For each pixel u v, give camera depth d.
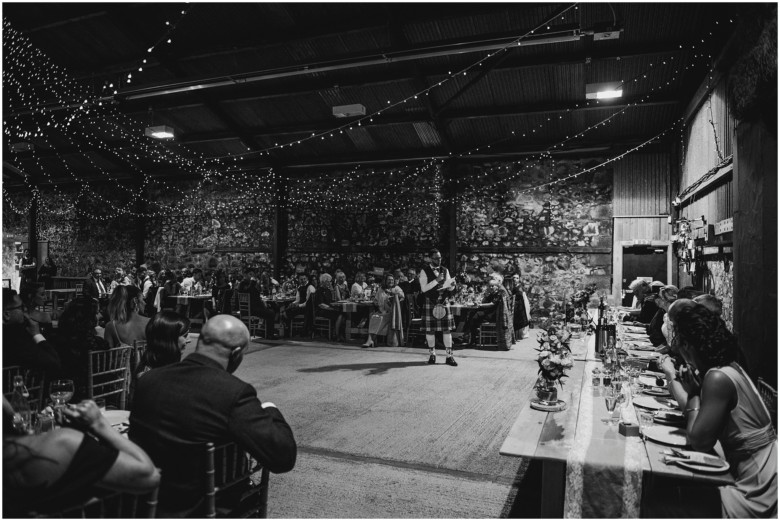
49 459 1.39
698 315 2.34
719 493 2.05
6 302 3.34
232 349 2.07
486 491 3.26
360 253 13.11
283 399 5.60
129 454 1.52
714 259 7.12
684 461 2.04
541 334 2.96
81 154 15.01
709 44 7.32
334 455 3.90
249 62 10.41
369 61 8.30
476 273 12.03
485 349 9.15
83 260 16.31
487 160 12.04
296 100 11.39
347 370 7.20
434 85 9.95
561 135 11.11
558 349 2.85
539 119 10.77
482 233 12.02
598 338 4.53
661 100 9.37
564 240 11.43
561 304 10.41
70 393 2.43
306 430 4.52
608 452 2.16
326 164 13.19
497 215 11.93
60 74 11.28
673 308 2.62
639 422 2.57
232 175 14.49
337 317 10.32
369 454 3.93
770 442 2.08
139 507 1.77
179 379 1.91
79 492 1.42
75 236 16.45
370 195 13.05
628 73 9.11
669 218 10.45
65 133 13.79
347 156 12.95
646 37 8.25
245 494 2.11
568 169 11.43
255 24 9.46
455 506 3.04
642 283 7.47
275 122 12.24
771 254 3.97
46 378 3.47
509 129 11.20
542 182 11.62
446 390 6.01
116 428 2.34
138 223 15.42
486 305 9.52
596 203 11.22
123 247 15.80
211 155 14.05
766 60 3.44
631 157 10.97
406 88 10.42
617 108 9.94
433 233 12.45
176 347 2.55
